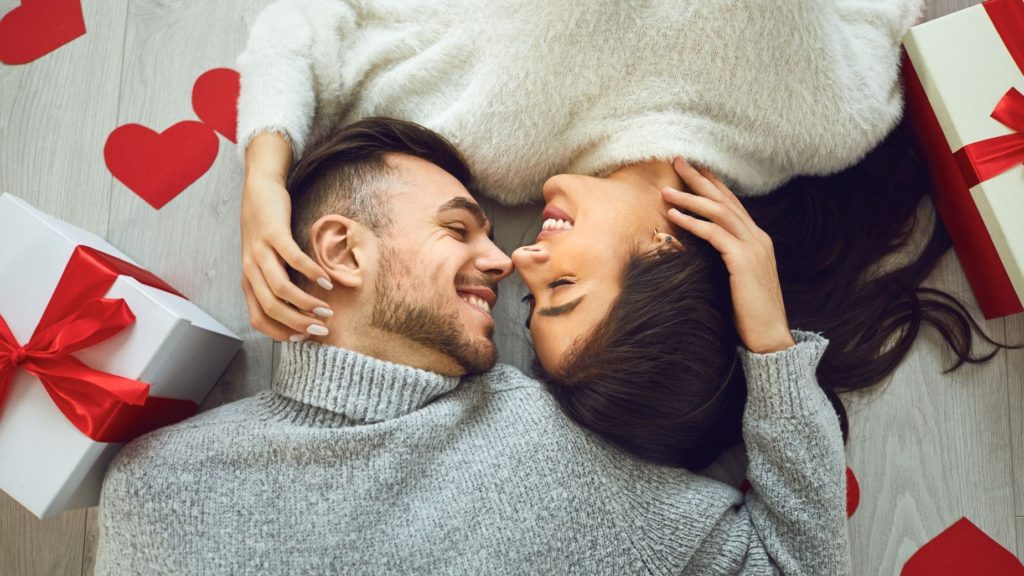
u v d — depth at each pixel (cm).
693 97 93
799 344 88
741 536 89
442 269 86
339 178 90
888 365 107
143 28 112
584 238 87
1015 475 106
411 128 94
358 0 102
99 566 80
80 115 110
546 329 86
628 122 95
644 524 86
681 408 87
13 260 85
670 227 91
